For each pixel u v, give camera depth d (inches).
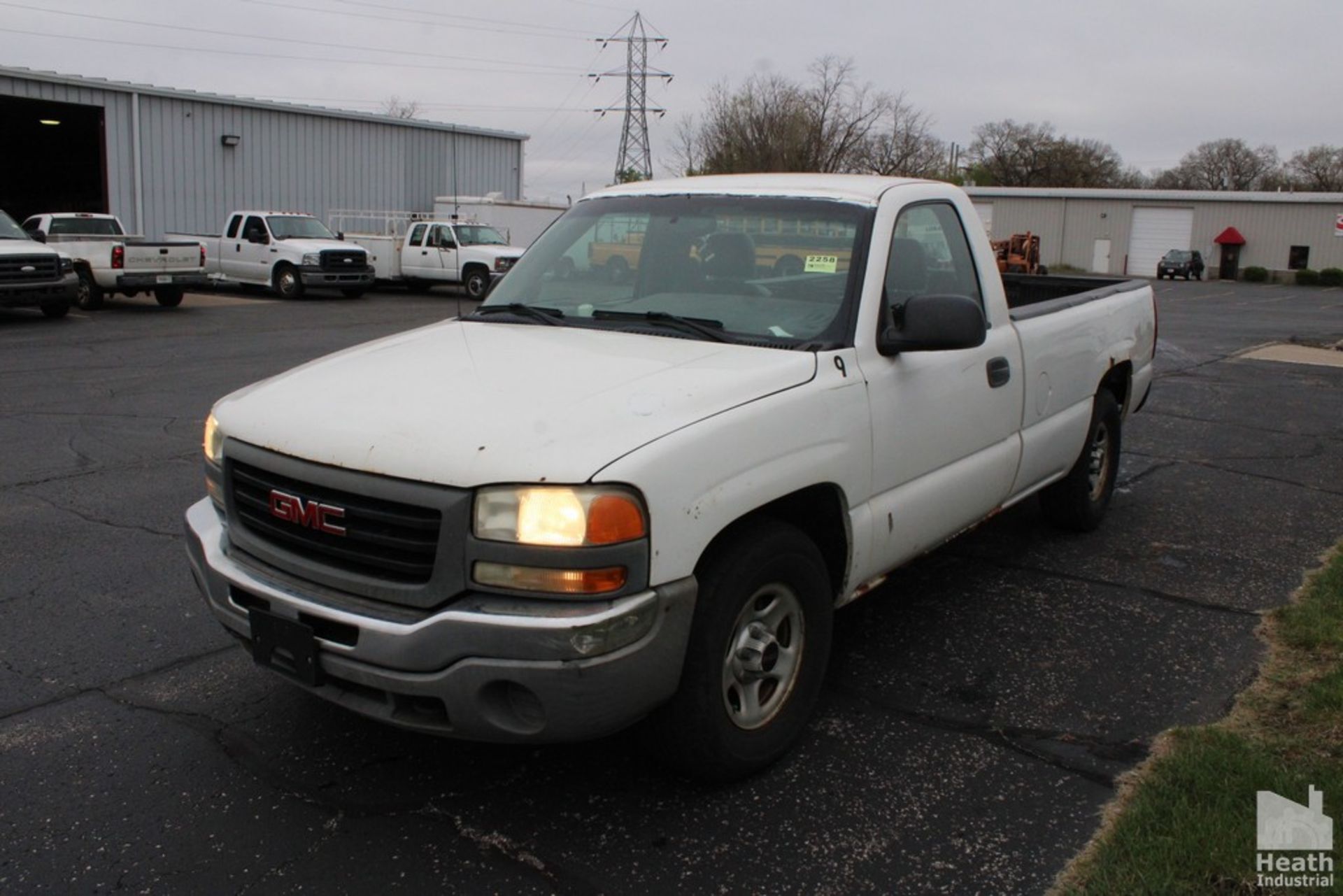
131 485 272.8
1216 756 135.3
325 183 1273.4
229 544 133.1
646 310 158.2
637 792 131.4
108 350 560.7
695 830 123.3
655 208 172.9
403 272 1042.1
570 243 177.0
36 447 318.3
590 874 115.1
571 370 131.9
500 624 107.5
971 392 168.9
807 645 138.7
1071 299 220.2
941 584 206.7
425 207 1390.3
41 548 221.6
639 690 112.5
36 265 692.1
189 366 503.5
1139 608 193.9
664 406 119.9
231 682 160.7
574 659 107.5
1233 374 525.3
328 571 118.8
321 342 614.2
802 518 145.6
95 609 188.4
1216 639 179.5
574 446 111.1
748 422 123.6
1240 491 280.4
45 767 135.3
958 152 3420.3
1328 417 395.9
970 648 176.1
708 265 160.1
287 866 115.9
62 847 118.5
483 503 109.4
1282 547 231.1
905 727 148.5
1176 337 746.8
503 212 1194.0
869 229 154.6
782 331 146.5
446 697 110.8
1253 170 3750.0
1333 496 275.9
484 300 179.6
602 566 108.5
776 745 134.4
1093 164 3440.0
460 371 133.6
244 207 1199.6
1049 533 240.7
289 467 121.6
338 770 136.0
